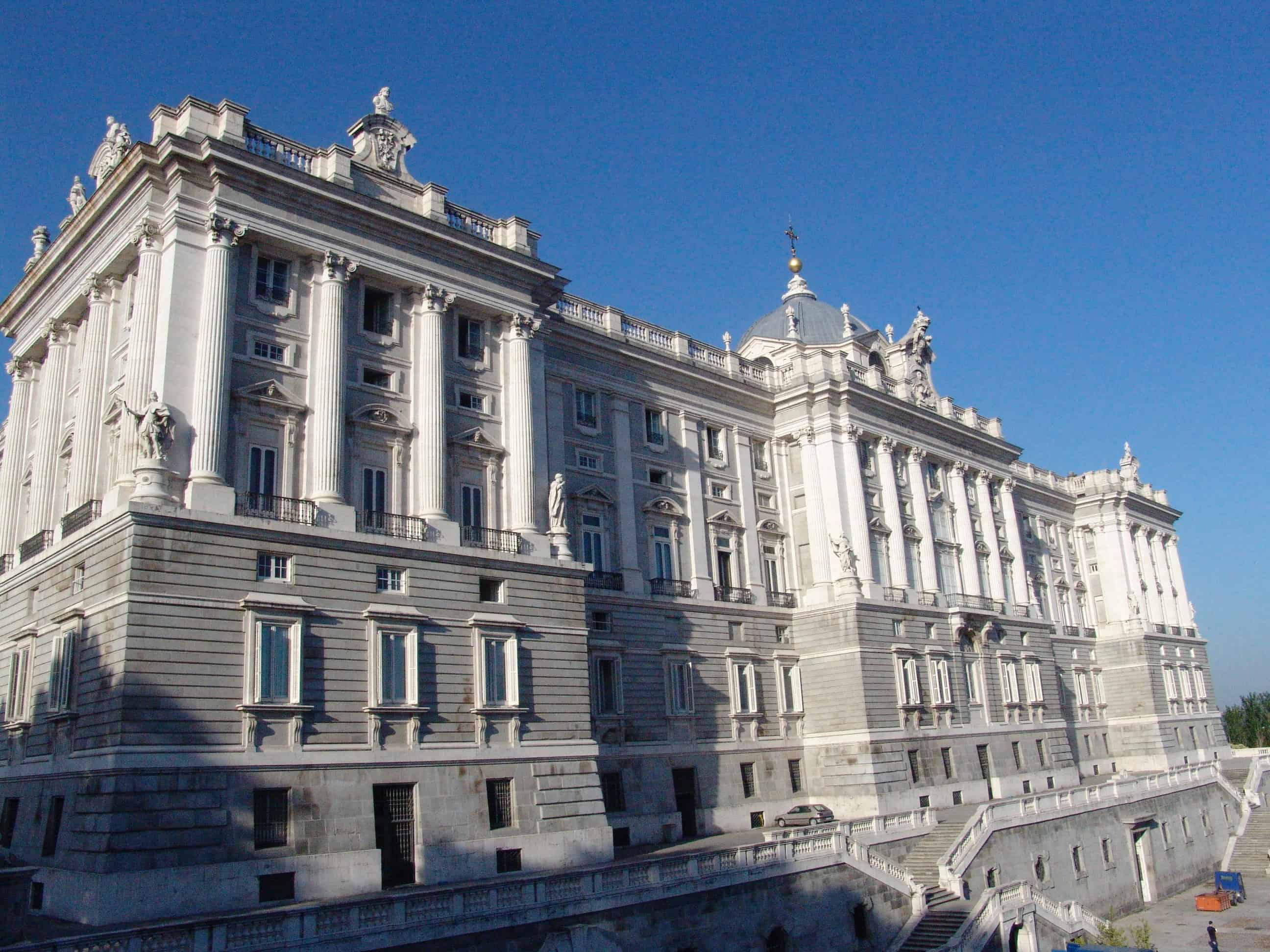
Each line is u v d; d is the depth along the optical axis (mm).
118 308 34375
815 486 52000
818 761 48406
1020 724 57781
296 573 29656
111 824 24719
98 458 33000
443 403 35156
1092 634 76688
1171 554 85938
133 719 25719
